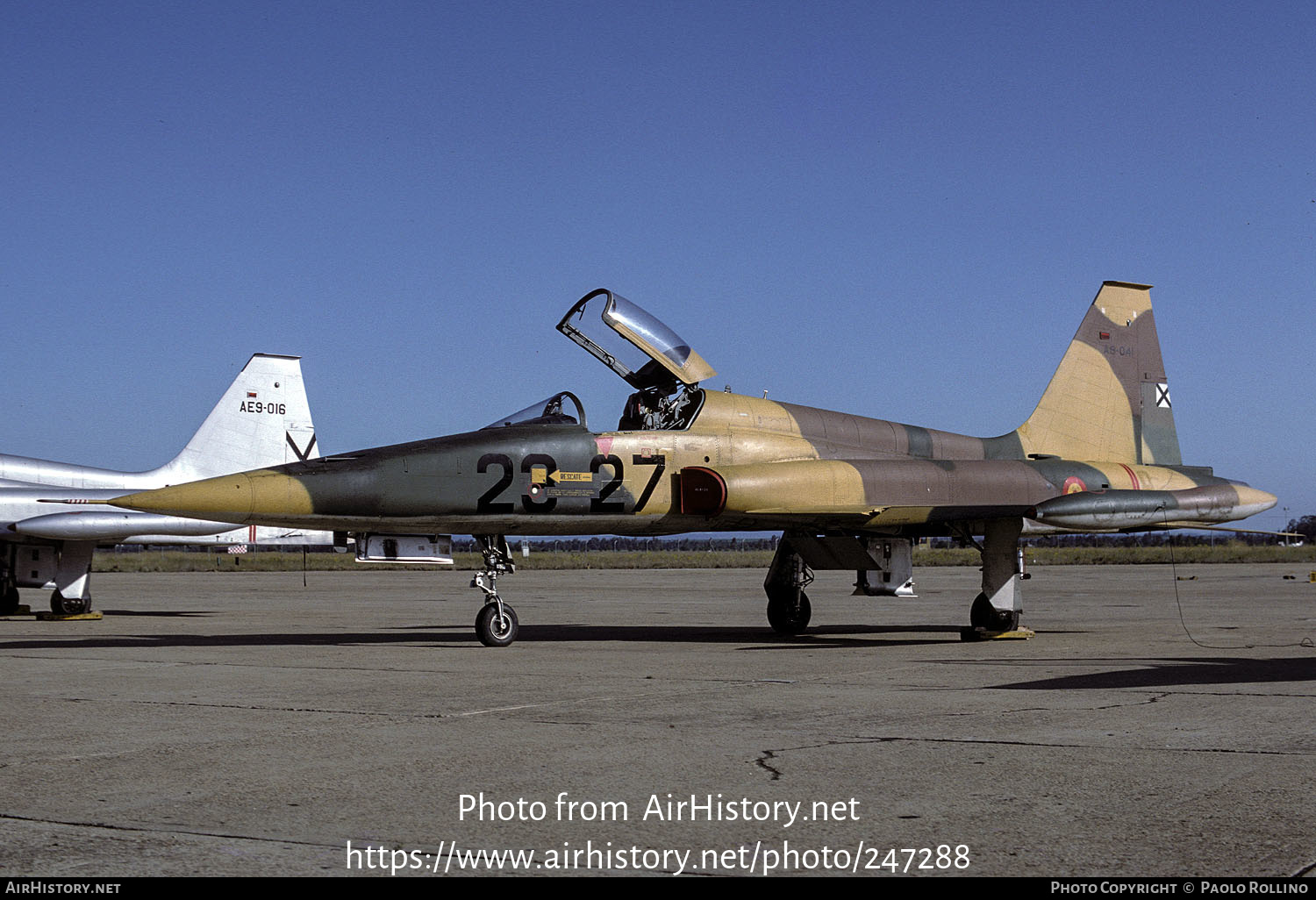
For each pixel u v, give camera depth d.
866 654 12.64
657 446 14.36
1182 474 17.47
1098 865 4.30
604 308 14.45
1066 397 17.61
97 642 14.77
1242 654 12.12
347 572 61.38
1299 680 9.61
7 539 20.70
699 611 22.94
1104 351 17.98
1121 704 8.16
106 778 5.87
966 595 29.05
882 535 15.77
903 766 6.04
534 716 7.86
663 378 15.02
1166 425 18.30
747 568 64.12
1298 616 19.48
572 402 14.54
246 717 7.88
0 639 15.39
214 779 5.84
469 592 33.31
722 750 6.53
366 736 7.07
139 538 22.09
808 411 15.70
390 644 14.30
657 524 14.59
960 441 16.64
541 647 13.67
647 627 17.77
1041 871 4.25
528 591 33.34
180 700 8.77
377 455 13.28
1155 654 12.28
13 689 9.51
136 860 4.46
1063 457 17.44
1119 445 17.88
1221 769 5.88
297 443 26.05
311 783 5.73
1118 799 5.27
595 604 25.55
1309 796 5.29
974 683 9.54
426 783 5.72
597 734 7.09
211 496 12.33
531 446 13.78
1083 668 10.79
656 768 6.06
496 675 10.40
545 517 13.84
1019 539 15.04
